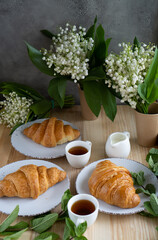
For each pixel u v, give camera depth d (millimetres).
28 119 1261
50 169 1011
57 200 966
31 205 955
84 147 1086
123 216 943
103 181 958
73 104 1388
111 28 1280
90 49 1148
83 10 1251
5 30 1284
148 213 940
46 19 1266
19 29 1282
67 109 1369
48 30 1284
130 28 1279
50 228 916
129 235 900
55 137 1146
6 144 1191
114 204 942
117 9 1248
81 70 1105
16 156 1138
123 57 1083
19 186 961
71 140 1173
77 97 1398
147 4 1239
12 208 947
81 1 1237
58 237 884
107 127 1255
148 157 1064
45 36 1292
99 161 1063
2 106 1401
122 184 949
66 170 1077
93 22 1271
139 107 1118
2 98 1400
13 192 962
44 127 1173
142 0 1234
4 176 1032
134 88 1061
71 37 1132
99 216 944
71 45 1119
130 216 944
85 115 1287
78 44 1132
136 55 1081
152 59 1046
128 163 1060
